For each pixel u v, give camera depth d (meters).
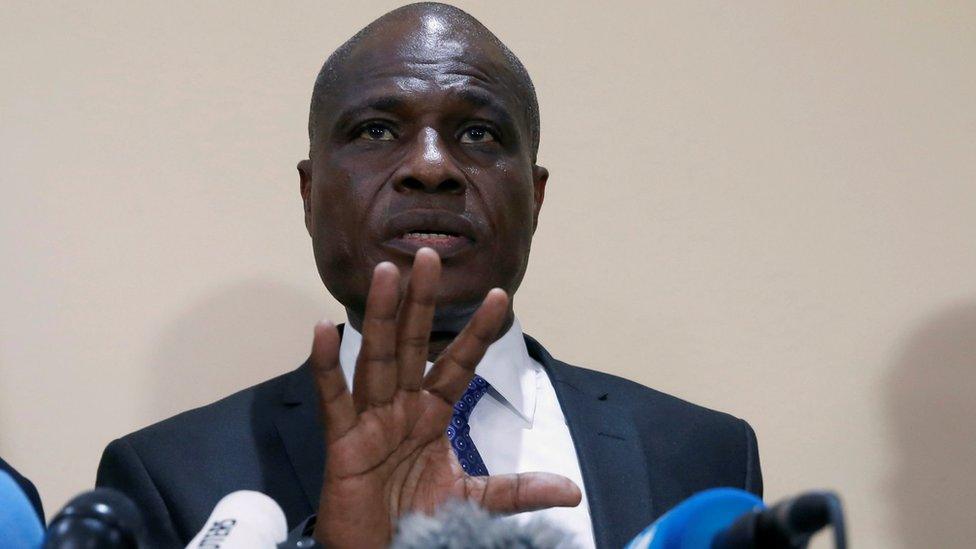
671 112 2.28
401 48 1.62
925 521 2.22
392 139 1.60
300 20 2.23
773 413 2.23
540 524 0.70
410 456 1.13
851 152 2.30
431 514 1.10
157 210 2.16
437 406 1.13
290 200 2.19
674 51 2.29
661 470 1.68
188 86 2.20
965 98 2.33
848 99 2.31
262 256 2.17
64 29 2.18
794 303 2.26
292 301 2.16
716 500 0.71
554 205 2.23
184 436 1.62
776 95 2.30
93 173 2.16
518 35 2.27
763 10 2.32
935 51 2.34
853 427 2.24
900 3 2.34
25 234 2.13
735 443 1.75
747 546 0.64
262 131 2.20
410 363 1.12
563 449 1.66
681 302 2.23
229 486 1.55
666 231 2.25
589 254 2.23
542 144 2.25
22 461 2.08
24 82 2.16
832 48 2.32
